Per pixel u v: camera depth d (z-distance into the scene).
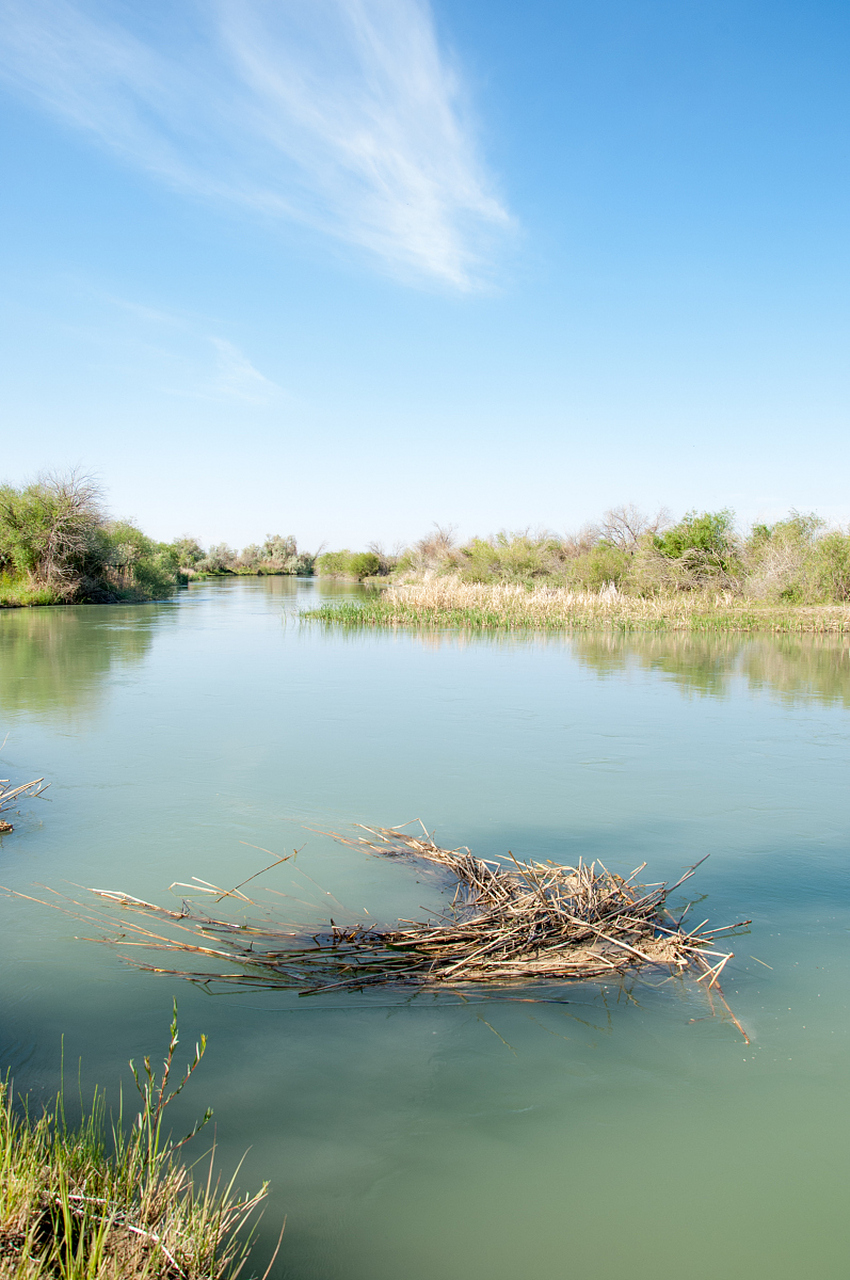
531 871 5.24
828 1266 2.52
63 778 7.64
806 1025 3.77
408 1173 2.84
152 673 14.04
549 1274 2.46
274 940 4.52
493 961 4.25
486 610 26.00
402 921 4.73
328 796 7.22
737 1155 2.97
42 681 13.02
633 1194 2.78
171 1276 2.22
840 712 11.41
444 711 11.07
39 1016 3.74
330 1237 2.55
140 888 5.24
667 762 8.56
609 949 4.44
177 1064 3.39
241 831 6.30
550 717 10.80
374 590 49.50
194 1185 2.70
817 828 6.54
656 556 33.31
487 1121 3.10
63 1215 2.33
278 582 65.00
